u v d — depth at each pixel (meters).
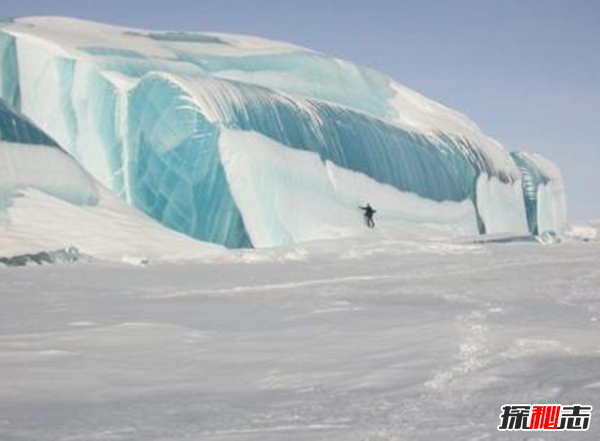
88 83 51.34
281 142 51.53
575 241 46.75
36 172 38.53
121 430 6.14
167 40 65.00
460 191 67.12
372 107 70.31
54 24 60.81
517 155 84.12
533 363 7.59
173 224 47.75
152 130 49.03
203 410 6.77
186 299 17.00
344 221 52.41
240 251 34.88
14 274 25.16
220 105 49.34
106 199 41.69
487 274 21.72
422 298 15.94
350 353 9.05
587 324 10.56
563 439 4.94
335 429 5.74
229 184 47.00
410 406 6.38
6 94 52.34
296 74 66.06
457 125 75.81
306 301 15.95
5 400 7.42
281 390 7.48
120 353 9.71
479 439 5.12
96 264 30.69
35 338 10.87
